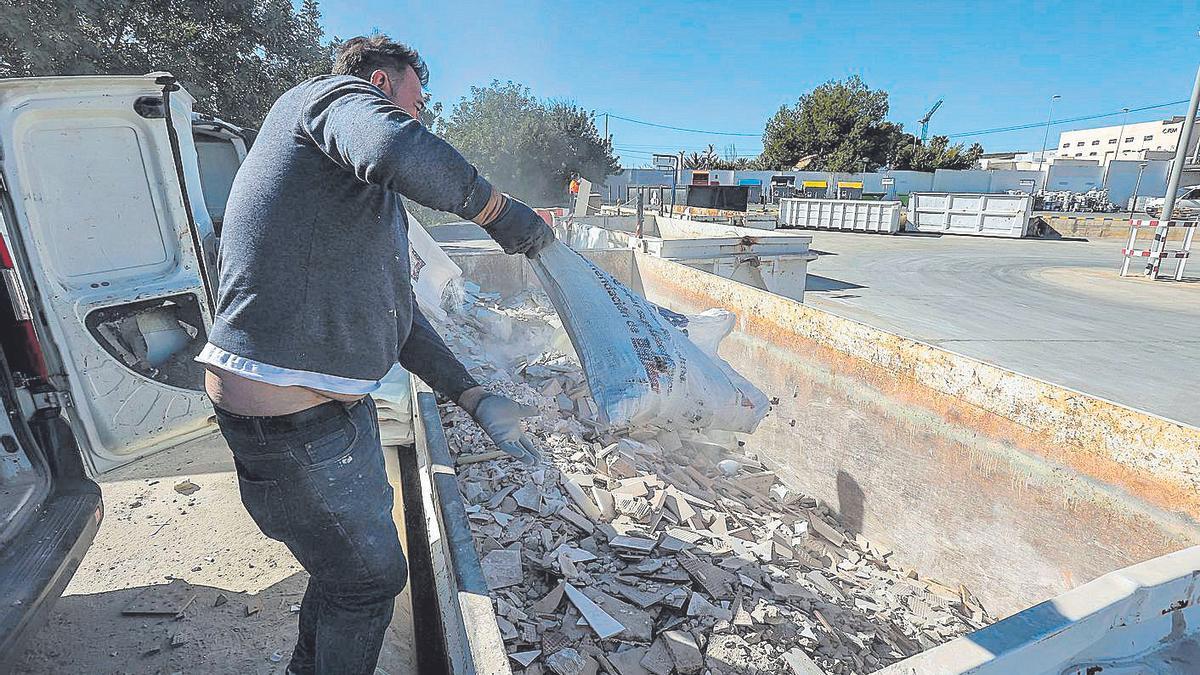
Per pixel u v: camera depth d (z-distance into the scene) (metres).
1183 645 1.27
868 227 22.45
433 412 2.97
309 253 1.30
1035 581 2.80
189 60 12.14
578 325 2.13
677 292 6.12
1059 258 15.83
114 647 2.15
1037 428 2.79
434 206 1.22
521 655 2.05
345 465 1.46
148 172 2.47
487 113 33.84
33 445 2.08
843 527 3.90
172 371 2.62
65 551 1.80
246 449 1.41
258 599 2.41
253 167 1.34
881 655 2.53
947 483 3.22
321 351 1.36
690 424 2.54
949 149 47.12
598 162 36.94
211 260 2.79
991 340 8.08
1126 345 7.88
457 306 5.98
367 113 1.18
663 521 3.05
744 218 16.02
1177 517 2.29
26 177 2.11
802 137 47.38
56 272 2.21
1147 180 42.91
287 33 14.32
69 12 9.58
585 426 4.03
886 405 3.58
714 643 2.20
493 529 2.70
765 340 4.62
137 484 3.26
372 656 1.59
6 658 1.47
